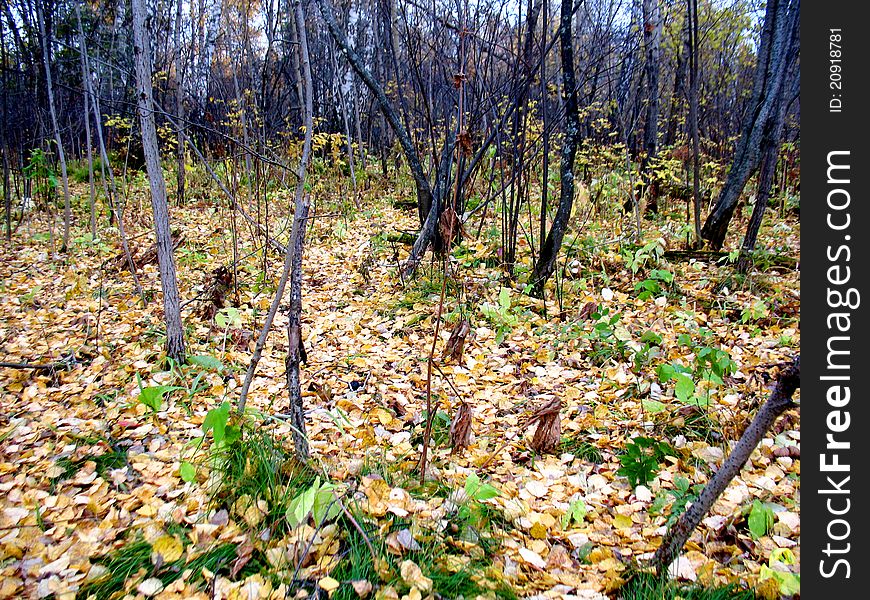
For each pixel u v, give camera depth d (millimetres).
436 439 3031
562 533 2279
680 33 9312
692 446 2754
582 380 3654
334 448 2871
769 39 6012
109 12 11758
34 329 4688
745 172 6113
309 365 3996
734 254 4973
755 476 2498
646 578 1955
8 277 6266
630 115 10789
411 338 4418
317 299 5418
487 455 2863
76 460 2793
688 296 4922
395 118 6270
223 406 2154
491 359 4051
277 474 2467
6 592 1945
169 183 11211
